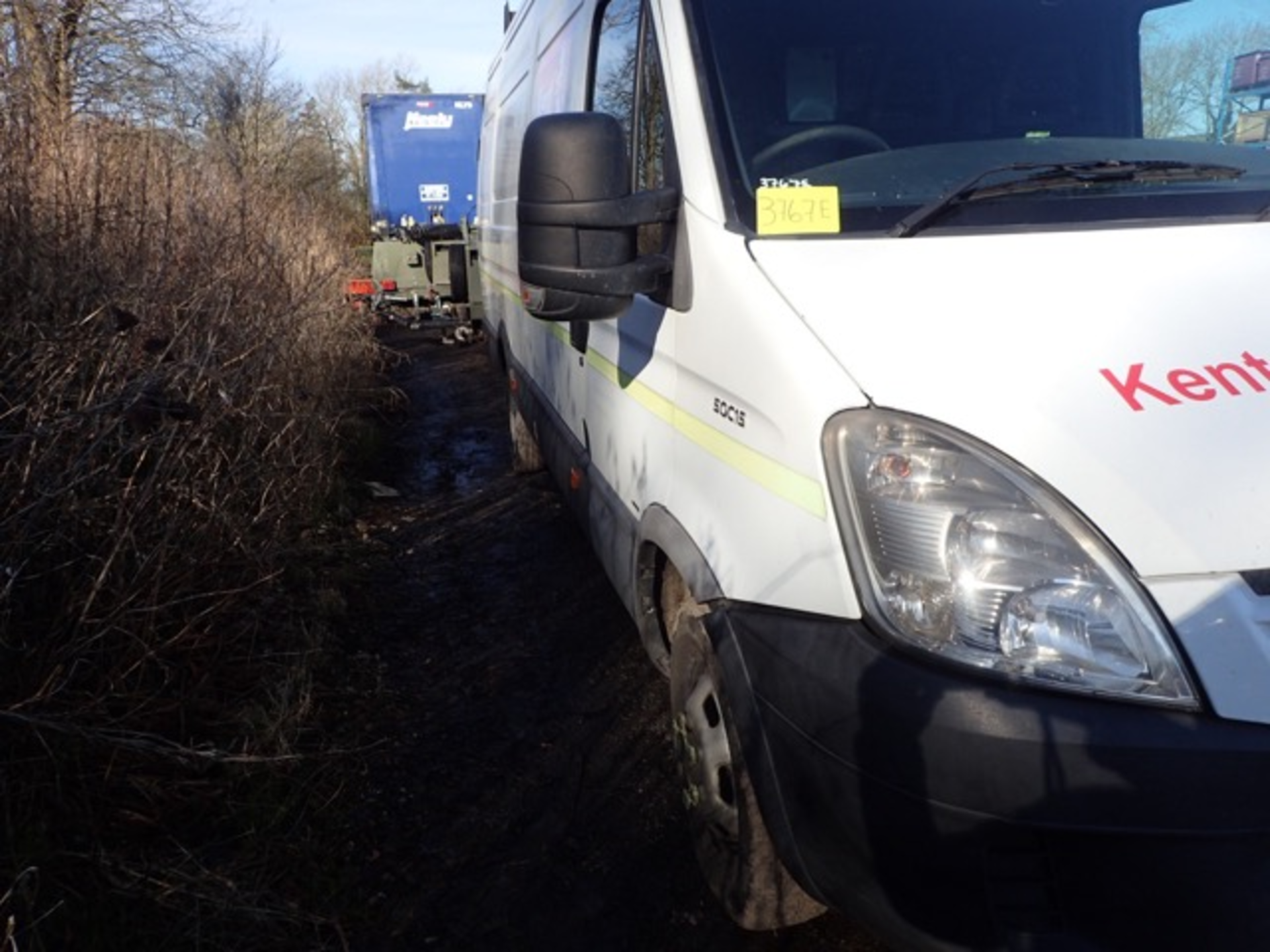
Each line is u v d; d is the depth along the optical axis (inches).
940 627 77.6
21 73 197.3
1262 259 94.8
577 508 176.4
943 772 75.2
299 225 289.9
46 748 112.3
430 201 730.2
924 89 118.5
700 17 119.2
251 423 173.0
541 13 225.0
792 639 88.4
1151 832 71.4
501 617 196.9
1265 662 72.2
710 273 106.3
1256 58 126.4
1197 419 79.3
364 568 216.1
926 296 89.7
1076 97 122.1
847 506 83.5
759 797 94.3
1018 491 77.1
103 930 104.8
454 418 388.5
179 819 124.8
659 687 166.6
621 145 111.7
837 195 105.2
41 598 124.6
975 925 76.3
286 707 139.9
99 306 140.0
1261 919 70.9
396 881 122.5
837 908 89.1
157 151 219.5
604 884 121.6
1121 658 73.4
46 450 117.4
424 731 155.8
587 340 165.6
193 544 144.9
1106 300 88.5
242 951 107.3
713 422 106.1
